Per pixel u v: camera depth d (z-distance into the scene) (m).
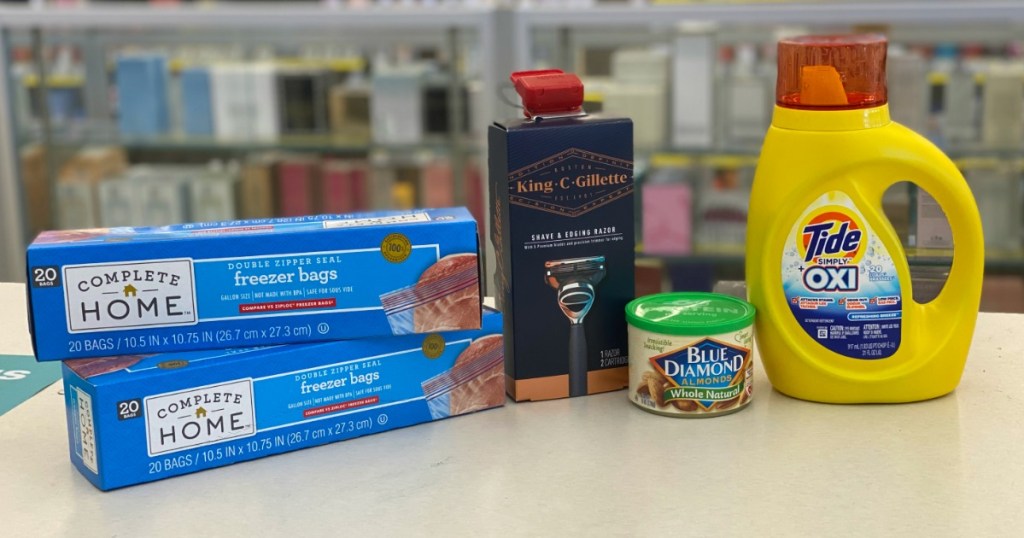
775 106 0.93
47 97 3.04
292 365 0.85
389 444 0.87
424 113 3.12
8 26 2.79
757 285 0.94
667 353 0.90
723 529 0.73
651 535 0.72
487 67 2.66
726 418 0.91
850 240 0.90
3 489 0.81
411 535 0.73
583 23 2.61
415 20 2.64
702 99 2.95
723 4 2.56
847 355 0.92
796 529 0.73
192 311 0.83
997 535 0.72
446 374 0.91
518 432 0.89
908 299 0.91
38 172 3.08
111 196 3.19
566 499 0.77
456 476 0.81
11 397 0.98
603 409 0.93
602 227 0.94
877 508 0.75
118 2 3.54
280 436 0.86
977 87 2.88
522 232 0.92
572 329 0.95
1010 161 2.84
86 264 0.81
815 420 0.90
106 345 0.83
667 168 2.97
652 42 3.07
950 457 0.82
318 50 3.33
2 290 1.30
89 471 0.82
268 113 3.18
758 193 0.93
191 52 3.35
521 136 0.90
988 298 2.90
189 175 3.24
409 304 0.87
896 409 0.92
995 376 0.98
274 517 0.76
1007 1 2.44
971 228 0.90
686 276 2.97
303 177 3.23
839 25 2.80
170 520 0.76
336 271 0.85
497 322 0.92
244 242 0.83
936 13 2.46
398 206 3.23
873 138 0.89
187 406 0.82
